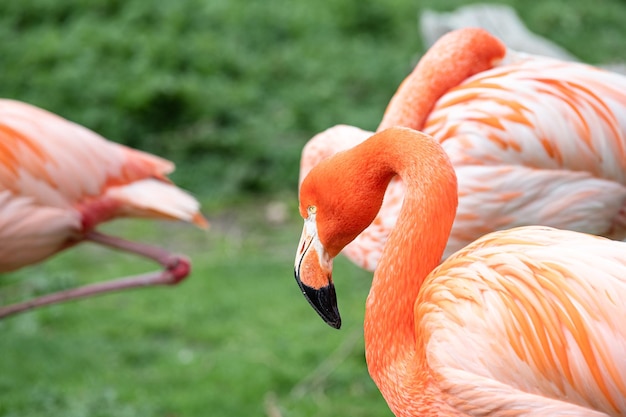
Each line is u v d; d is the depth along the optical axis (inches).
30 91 405.4
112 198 227.0
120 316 286.5
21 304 225.9
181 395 243.8
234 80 428.1
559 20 523.5
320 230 139.4
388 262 137.3
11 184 216.2
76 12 460.1
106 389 239.9
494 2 525.7
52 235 223.3
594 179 174.9
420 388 133.0
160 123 397.7
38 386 245.8
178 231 348.8
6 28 449.4
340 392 247.0
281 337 273.9
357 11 487.2
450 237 176.7
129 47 424.2
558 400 125.4
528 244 132.9
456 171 174.1
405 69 444.1
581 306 124.0
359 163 135.9
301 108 408.8
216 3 472.1
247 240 340.8
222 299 297.0
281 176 378.3
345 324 278.5
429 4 507.2
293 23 472.1
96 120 390.6
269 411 235.8
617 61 485.7
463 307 130.9
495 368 127.3
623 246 126.7
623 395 122.3
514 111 172.1
